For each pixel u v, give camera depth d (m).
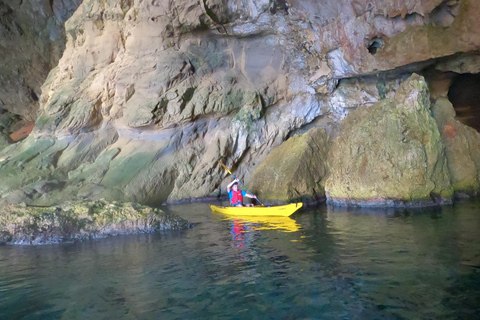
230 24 11.80
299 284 3.67
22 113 19.72
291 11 10.42
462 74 9.97
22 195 9.99
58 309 3.34
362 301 3.19
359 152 8.55
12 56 18.70
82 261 4.91
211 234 6.33
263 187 10.02
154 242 5.87
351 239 5.35
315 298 3.32
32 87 19.56
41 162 11.99
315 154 10.16
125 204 7.05
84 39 14.11
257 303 3.28
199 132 12.37
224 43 12.80
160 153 11.87
